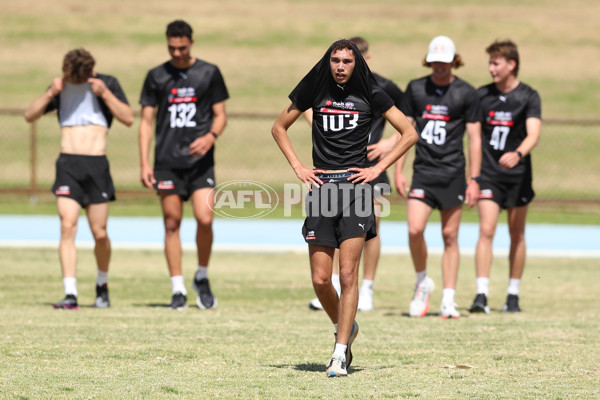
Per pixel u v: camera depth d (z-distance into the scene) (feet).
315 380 67.15
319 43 483.51
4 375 67.15
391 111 69.87
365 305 112.98
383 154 109.40
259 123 357.00
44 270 139.64
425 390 63.87
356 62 68.74
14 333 87.04
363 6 555.28
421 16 532.73
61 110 109.40
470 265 156.87
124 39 476.13
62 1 531.91
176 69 109.81
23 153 313.12
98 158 108.58
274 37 490.08
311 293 124.47
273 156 313.32
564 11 542.57
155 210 228.63
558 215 235.61
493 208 112.16
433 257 164.96
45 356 75.31
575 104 391.45
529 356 78.43
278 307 112.06
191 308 110.63
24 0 530.27
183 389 63.36
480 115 107.34
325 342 85.20
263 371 70.59
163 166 109.81
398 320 103.14
